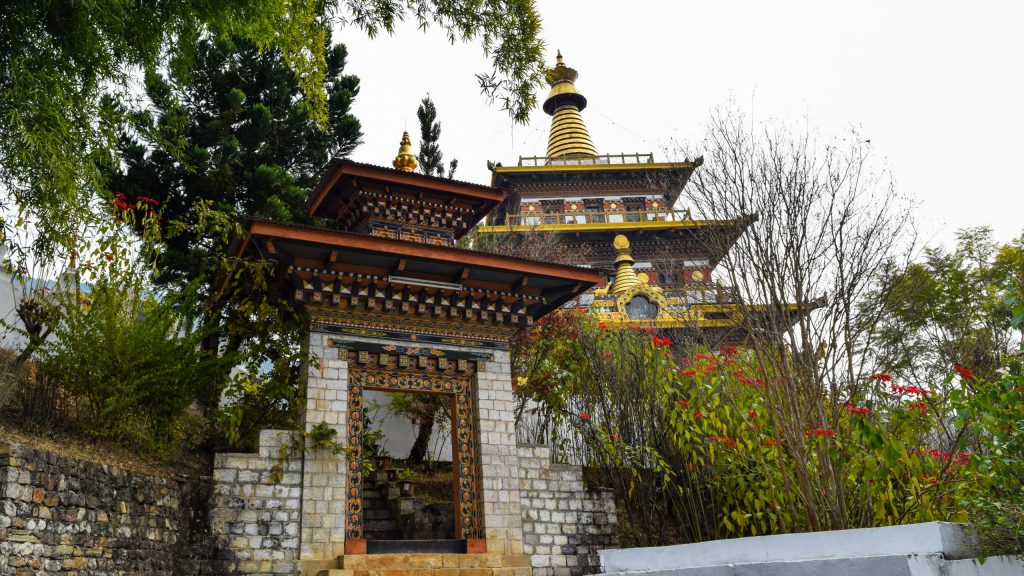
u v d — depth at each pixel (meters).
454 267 14.94
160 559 11.16
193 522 12.12
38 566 8.73
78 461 9.75
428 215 16.88
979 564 8.48
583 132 49.91
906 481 12.44
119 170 17.11
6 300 15.18
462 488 14.59
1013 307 10.23
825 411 12.09
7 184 10.12
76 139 10.23
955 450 11.16
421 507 16.09
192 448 13.51
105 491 10.16
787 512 12.83
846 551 8.68
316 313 14.39
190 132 18.52
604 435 15.82
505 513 14.50
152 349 11.91
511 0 14.25
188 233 17.73
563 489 15.42
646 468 15.94
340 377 14.15
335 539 12.99
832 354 11.92
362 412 14.27
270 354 15.10
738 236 12.96
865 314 12.70
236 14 12.13
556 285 16.11
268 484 12.95
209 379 13.03
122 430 11.34
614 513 15.70
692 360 15.12
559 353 17.97
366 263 14.48
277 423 14.38
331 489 13.30
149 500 11.14
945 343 16.16
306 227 13.41
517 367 18.30
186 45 12.17
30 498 8.79
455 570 13.39
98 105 11.11
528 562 14.30
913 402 12.38
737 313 13.16
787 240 12.48
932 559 7.91
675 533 15.78
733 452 13.78
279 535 12.73
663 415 15.66
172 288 17.19
